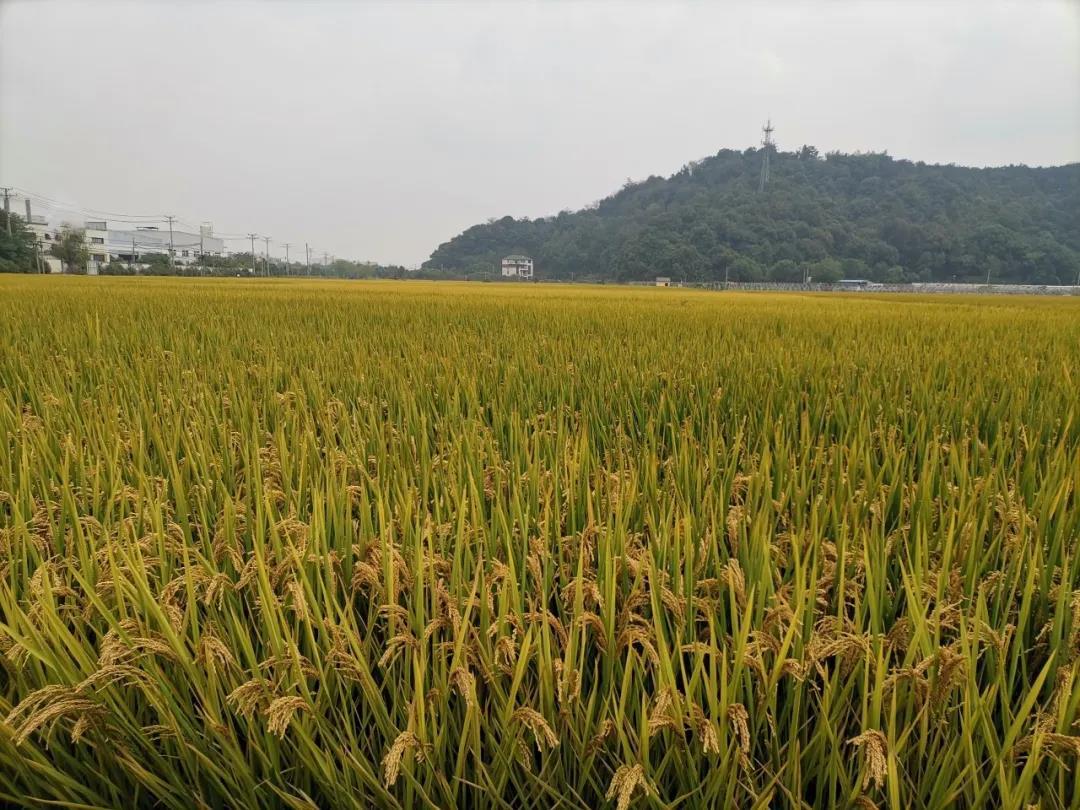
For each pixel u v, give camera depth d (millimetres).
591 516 1960
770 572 1725
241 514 2252
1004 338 7836
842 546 1812
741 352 6074
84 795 1394
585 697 1583
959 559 1952
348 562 1886
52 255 80062
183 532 1975
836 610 1785
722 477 2697
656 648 1536
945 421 3723
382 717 1414
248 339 7152
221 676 1468
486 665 1425
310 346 6352
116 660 1463
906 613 1708
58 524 2092
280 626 1553
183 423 3350
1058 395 4070
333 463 2488
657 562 1839
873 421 3787
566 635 1551
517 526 2137
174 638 1403
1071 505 2426
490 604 1567
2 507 2213
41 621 1523
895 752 1236
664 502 2293
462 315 10875
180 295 16734
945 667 1335
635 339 7496
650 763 1399
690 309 14094
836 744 1312
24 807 1339
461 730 1450
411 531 1979
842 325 9602
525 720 1298
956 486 2584
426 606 1731
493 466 2629
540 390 4504
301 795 1366
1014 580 1726
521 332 8031
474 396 4020
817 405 4020
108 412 3314
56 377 4398
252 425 3293
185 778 1447
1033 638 1734
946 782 1267
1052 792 1268
